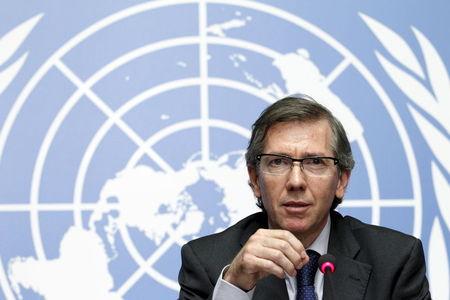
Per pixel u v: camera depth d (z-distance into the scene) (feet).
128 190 18.28
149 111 18.53
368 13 19.03
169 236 18.26
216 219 18.38
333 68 18.85
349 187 18.56
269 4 18.88
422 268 13.51
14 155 18.11
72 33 18.57
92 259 18.03
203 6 18.84
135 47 18.67
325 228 13.32
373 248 13.41
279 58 18.80
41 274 17.89
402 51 18.98
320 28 18.89
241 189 18.48
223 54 18.76
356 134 18.69
